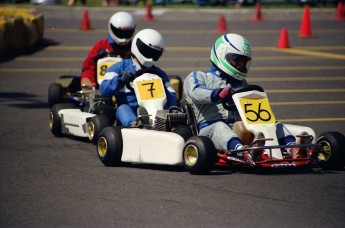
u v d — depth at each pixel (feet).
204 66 188.65
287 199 75.41
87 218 69.36
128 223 67.51
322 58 201.77
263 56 205.87
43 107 142.51
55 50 214.28
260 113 89.10
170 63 193.06
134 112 104.47
